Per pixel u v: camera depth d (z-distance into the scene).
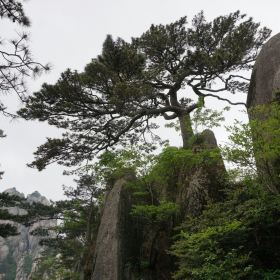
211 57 18.84
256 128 8.97
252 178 9.41
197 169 13.87
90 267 14.75
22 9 8.18
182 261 11.24
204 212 11.09
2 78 7.98
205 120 14.38
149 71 19.98
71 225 30.34
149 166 14.47
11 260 86.44
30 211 31.67
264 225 9.23
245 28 19.48
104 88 18.20
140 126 21.19
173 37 20.83
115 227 13.77
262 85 14.98
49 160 19.12
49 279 33.22
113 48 17.52
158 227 13.90
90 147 19.45
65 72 17.73
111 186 16.61
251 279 8.48
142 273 12.88
